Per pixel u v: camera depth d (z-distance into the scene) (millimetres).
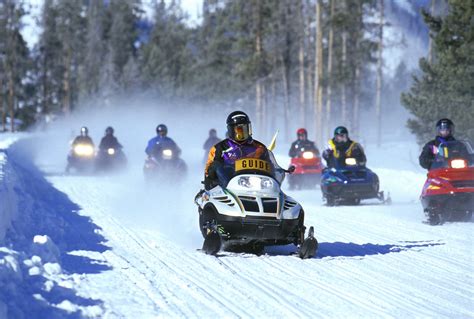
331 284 27609
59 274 26969
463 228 46312
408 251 36406
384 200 65000
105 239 39312
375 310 23281
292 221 34062
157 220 49625
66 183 81750
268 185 34875
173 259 33094
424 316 22500
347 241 40250
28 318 20344
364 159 65562
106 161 99125
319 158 85500
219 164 36312
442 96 113938
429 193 48156
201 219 37000
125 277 27984
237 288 26641
